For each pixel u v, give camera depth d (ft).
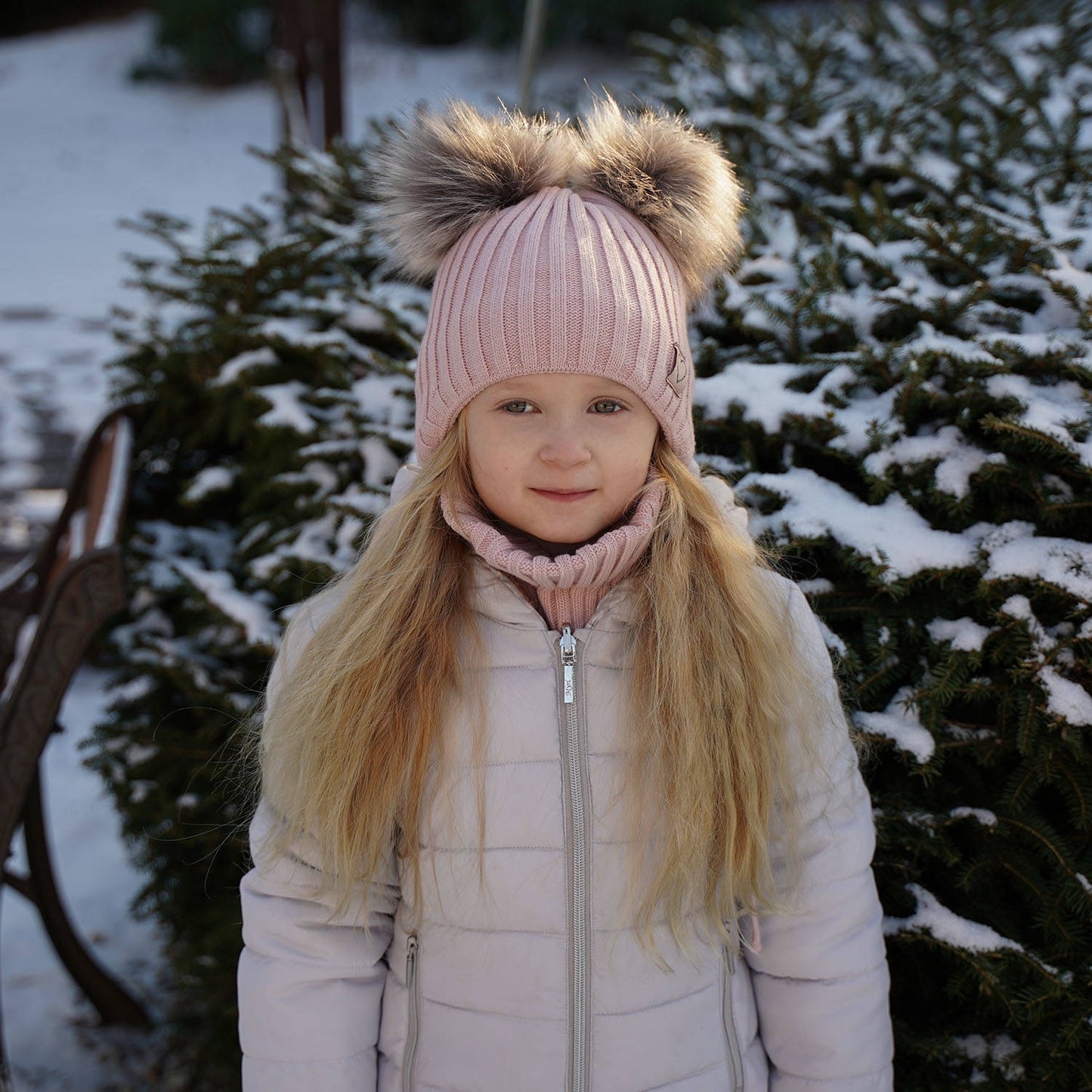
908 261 5.31
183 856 5.88
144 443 6.99
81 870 8.82
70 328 21.25
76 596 5.30
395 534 3.75
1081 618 4.08
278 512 6.04
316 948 3.57
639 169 3.61
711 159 3.73
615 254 3.41
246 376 6.14
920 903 4.22
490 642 3.64
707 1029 3.59
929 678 4.16
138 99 43.52
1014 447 4.36
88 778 10.11
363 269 7.04
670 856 3.52
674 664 3.59
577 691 3.57
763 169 6.94
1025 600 4.06
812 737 3.69
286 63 12.34
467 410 3.58
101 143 38.75
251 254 6.54
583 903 3.47
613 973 3.48
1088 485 4.27
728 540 3.77
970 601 4.33
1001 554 4.14
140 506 7.00
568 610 3.67
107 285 24.49
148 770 5.90
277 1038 3.50
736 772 3.65
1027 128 6.30
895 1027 4.30
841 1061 3.59
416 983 3.60
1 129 40.22
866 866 3.72
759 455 5.06
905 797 4.35
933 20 8.87
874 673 4.27
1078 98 6.48
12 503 13.55
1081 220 5.44
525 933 3.48
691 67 9.04
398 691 3.62
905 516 4.39
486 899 3.49
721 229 3.80
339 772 3.59
